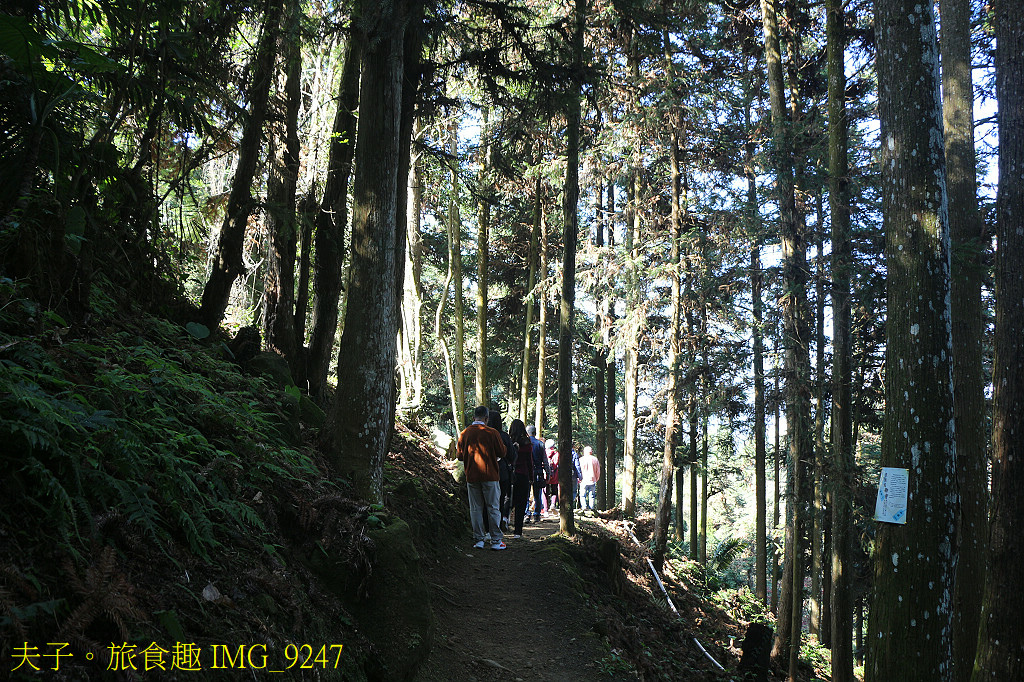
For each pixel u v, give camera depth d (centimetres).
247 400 602
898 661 513
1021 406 612
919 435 531
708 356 1623
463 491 1144
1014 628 587
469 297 2667
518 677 614
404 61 795
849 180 999
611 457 2305
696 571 1655
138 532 326
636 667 750
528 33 846
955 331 839
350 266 676
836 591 863
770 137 1181
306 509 498
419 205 1512
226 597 345
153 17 580
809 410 1062
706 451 2153
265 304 901
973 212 867
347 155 877
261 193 901
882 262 1029
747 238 1420
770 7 1188
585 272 1711
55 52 474
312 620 409
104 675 250
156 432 394
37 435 282
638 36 912
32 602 246
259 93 754
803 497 1015
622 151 1569
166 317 694
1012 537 599
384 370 665
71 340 438
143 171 670
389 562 500
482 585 798
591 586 920
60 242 457
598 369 2334
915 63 557
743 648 939
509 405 2558
